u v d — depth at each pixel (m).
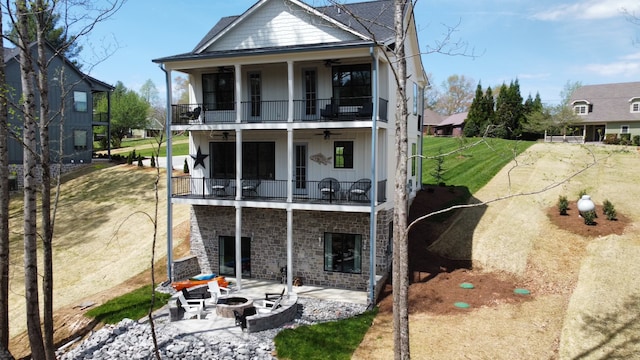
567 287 14.36
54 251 19.97
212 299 14.39
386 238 15.89
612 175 23.88
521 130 40.06
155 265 18.14
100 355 11.23
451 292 14.48
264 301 13.94
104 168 31.92
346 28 14.65
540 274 15.38
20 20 10.61
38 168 29.12
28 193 10.79
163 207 24.00
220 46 16.97
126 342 11.80
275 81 16.88
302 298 14.95
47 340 10.61
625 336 10.95
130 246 20.03
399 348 9.15
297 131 16.67
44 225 10.65
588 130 44.81
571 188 22.48
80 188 28.17
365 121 14.12
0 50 11.53
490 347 10.91
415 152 21.52
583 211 18.23
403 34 9.20
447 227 19.53
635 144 34.44
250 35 16.61
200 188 17.95
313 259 16.48
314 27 15.89
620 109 43.38
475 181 25.61
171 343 11.60
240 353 10.99
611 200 20.47
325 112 15.30
